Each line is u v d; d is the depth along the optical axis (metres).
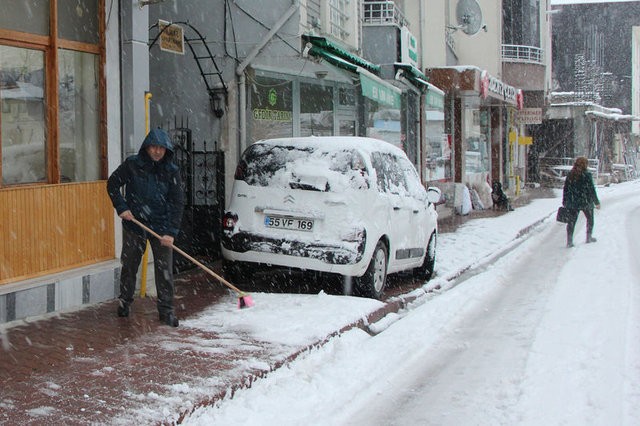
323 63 12.93
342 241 8.56
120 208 7.11
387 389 5.87
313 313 7.71
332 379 6.01
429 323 8.05
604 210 24.50
